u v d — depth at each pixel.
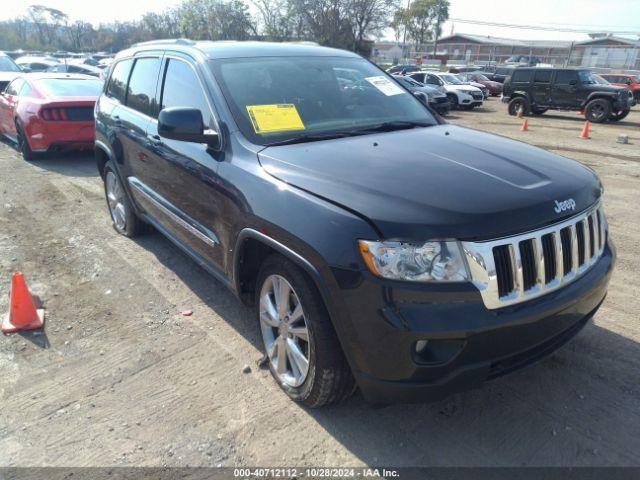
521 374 3.11
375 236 2.20
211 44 3.88
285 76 3.61
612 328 3.61
